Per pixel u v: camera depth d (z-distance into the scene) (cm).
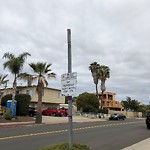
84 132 2386
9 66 3603
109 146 1584
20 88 5934
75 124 3406
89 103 7312
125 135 2266
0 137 1819
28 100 4281
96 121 4412
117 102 10675
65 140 1756
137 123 4081
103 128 2897
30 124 3144
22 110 4188
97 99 7481
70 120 948
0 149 1358
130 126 3362
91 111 7138
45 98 5984
